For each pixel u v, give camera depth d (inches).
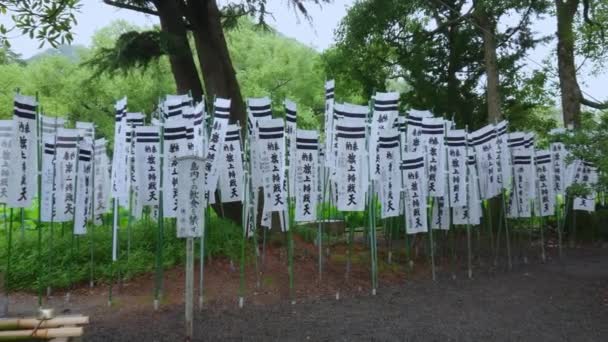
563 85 685.3
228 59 518.6
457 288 403.5
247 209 382.6
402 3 691.4
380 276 435.5
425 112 454.3
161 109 388.2
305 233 526.0
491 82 670.5
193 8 499.5
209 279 391.9
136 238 439.2
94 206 427.2
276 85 1264.8
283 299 360.8
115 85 1134.4
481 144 498.3
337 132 370.0
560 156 560.1
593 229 667.4
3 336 173.2
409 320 309.6
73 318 188.9
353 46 733.3
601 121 422.3
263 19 519.5
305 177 364.2
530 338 275.6
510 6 666.2
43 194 374.6
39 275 381.4
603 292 387.5
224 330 287.1
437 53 780.6
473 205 478.6
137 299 359.6
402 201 465.1
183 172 269.7
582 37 687.7
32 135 326.0
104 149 434.6
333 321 306.8
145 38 478.0
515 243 631.2
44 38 220.5
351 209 367.6
